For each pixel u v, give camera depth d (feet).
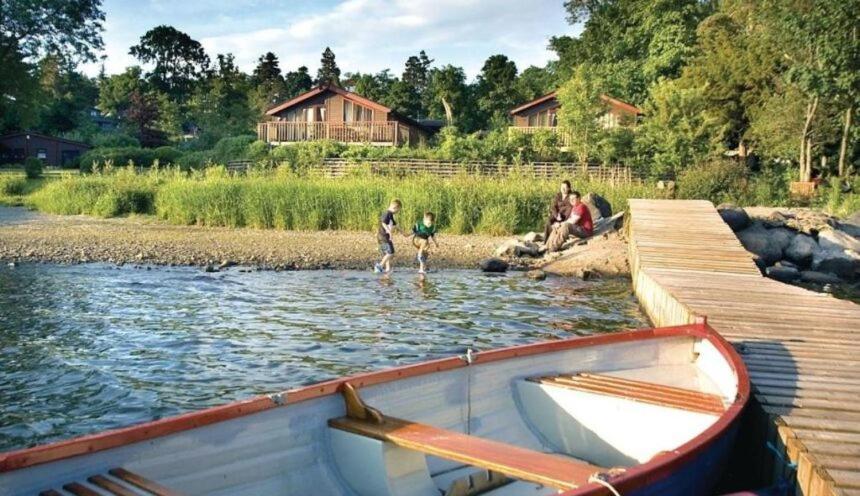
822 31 102.68
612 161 127.85
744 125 139.95
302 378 28.91
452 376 19.03
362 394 17.11
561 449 20.25
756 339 28.17
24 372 28.78
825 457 16.44
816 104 108.68
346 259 61.21
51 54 186.50
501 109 253.03
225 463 14.64
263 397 15.39
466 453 14.30
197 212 85.35
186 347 33.09
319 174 108.58
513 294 48.32
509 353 20.33
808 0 105.91
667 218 62.44
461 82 248.32
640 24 194.39
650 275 43.06
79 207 96.22
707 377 23.18
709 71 138.10
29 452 11.72
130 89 349.41
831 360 25.03
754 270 45.37
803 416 19.19
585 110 129.18
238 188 85.35
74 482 12.26
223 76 303.89
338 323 38.52
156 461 13.55
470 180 88.12
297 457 15.88
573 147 131.75
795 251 63.98
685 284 40.19
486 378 19.93
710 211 65.82
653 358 23.45
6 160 198.18
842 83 101.60
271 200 82.38
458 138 145.38
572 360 21.94
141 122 227.20
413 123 174.91
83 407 25.20
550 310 43.34
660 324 38.14
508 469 13.66
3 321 37.24
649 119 127.13
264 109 241.76
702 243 53.26
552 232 64.95
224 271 55.01
